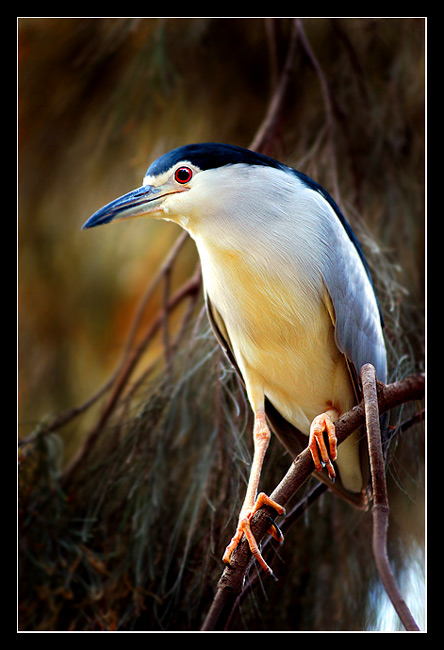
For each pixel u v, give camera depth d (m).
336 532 5.44
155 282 6.93
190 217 4.46
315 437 4.08
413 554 5.10
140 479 5.50
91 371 7.96
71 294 7.93
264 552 4.89
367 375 3.78
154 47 6.59
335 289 4.47
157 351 7.98
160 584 5.20
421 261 6.25
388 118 6.44
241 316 4.59
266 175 4.47
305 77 6.57
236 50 6.80
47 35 6.78
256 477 4.37
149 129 6.91
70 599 5.33
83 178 7.16
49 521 5.63
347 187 6.30
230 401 5.36
